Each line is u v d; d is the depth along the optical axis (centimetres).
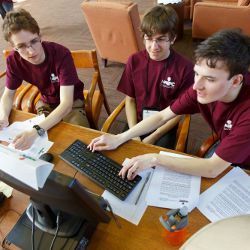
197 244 43
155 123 138
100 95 207
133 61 164
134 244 92
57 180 69
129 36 269
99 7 258
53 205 82
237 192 103
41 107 183
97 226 98
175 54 156
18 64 164
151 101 169
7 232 102
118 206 103
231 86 96
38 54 152
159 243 91
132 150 125
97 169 117
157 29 140
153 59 155
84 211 80
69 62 162
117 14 253
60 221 95
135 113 174
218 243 42
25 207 108
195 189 105
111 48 297
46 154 126
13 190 114
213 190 104
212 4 300
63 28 412
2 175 76
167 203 102
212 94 98
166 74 156
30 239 96
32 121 149
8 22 139
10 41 145
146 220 98
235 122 108
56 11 469
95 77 192
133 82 169
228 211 97
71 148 127
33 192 76
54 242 92
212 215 96
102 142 126
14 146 131
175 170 112
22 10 145
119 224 98
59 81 167
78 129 140
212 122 127
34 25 143
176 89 158
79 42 374
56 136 137
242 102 104
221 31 95
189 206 100
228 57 88
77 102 184
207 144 136
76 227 93
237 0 330
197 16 314
